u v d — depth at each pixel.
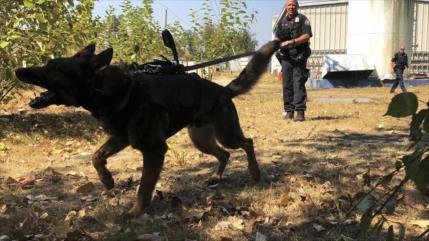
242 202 4.33
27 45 7.03
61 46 7.38
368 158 5.94
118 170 5.57
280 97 14.62
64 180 5.17
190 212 4.08
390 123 8.90
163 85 4.14
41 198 4.50
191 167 5.65
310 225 3.78
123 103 3.82
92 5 8.81
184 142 7.30
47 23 7.03
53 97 3.77
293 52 9.02
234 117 4.75
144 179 3.95
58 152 6.58
